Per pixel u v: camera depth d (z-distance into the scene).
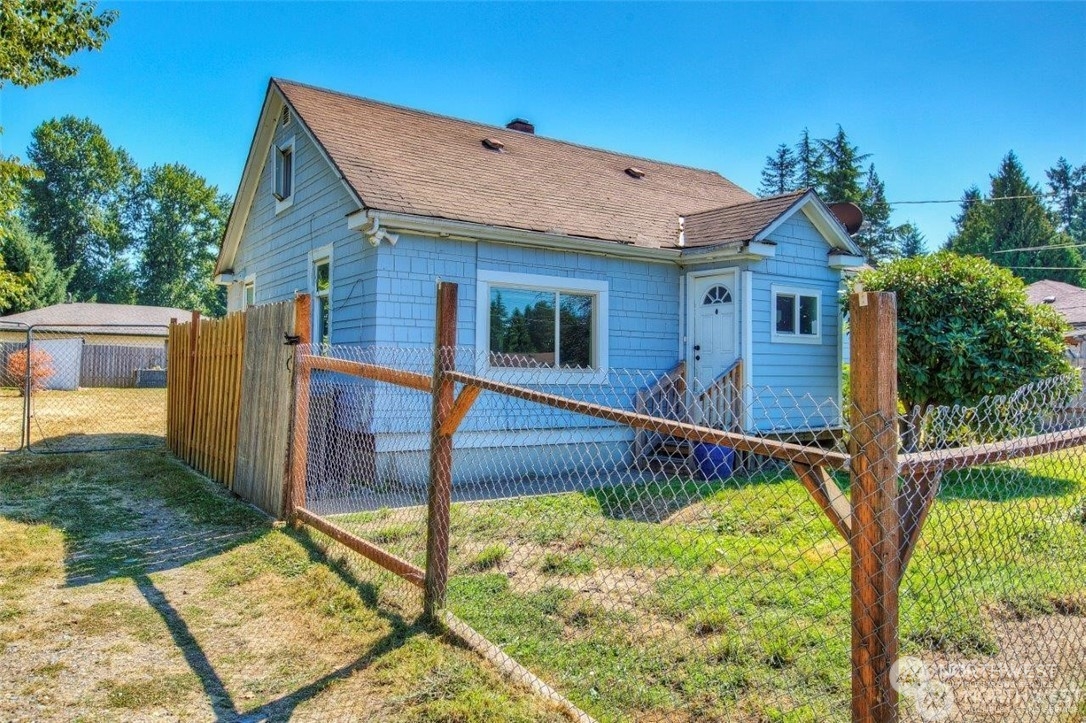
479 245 9.20
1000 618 3.79
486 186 10.24
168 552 5.17
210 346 8.19
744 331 10.23
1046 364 9.30
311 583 4.45
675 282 11.03
